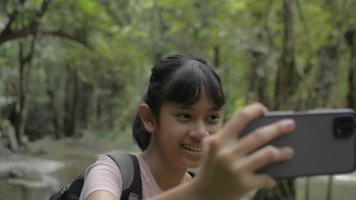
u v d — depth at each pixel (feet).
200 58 6.01
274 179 3.35
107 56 48.85
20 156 53.21
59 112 93.76
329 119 3.62
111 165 5.85
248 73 63.16
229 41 54.60
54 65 87.35
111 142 79.56
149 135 6.51
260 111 3.26
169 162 6.07
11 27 30.66
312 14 40.09
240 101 62.69
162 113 5.85
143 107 6.12
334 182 37.88
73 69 88.89
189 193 3.36
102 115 106.11
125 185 5.85
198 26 57.77
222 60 70.54
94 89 100.37
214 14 56.39
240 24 47.78
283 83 28.91
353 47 48.08
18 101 58.80
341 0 36.11
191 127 5.70
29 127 89.61
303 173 3.49
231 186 3.18
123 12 55.16
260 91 53.16
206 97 5.66
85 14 39.65
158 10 68.23
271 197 26.25
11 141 56.54
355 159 3.61
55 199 6.11
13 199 32.17
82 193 5.37
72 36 41.91
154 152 6.15
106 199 5.01
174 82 5.69
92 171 5.71
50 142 75.20
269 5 39.70
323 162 3.58
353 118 3.65
